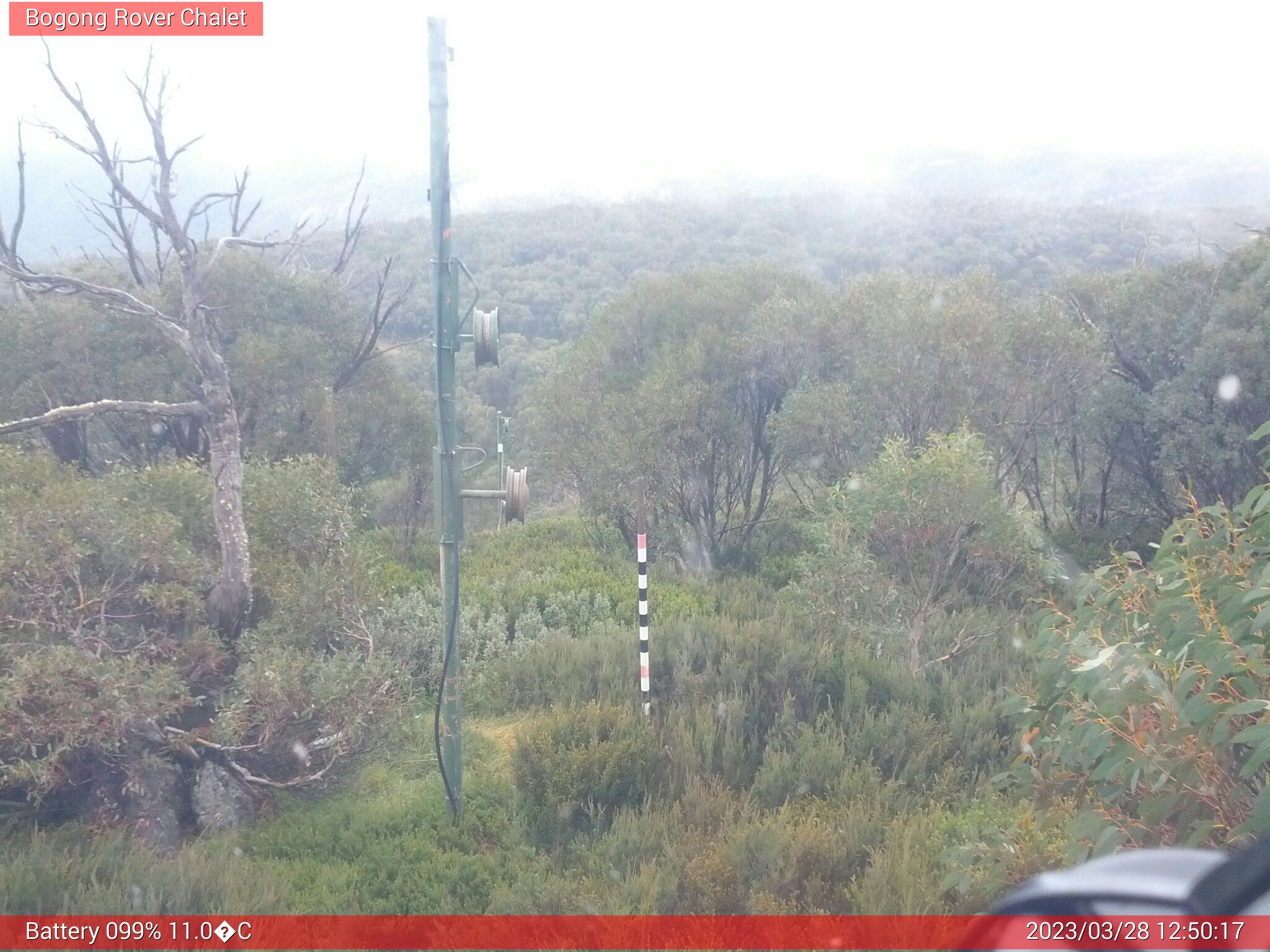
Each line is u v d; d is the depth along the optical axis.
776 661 8.63
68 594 6.67
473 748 8.09
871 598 9.48
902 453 9.70
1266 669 3.68
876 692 8.28
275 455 15.19
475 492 6.73
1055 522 17.39
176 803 6.93
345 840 6.41
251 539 8.06
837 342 14.90
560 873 5.73
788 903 4.89
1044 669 4.82
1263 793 3.39
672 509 15.58
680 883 5.24
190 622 7.34
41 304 13.85
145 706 6.26
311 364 15.95
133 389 14.13
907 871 4.92
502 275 47.41
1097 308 16.66
